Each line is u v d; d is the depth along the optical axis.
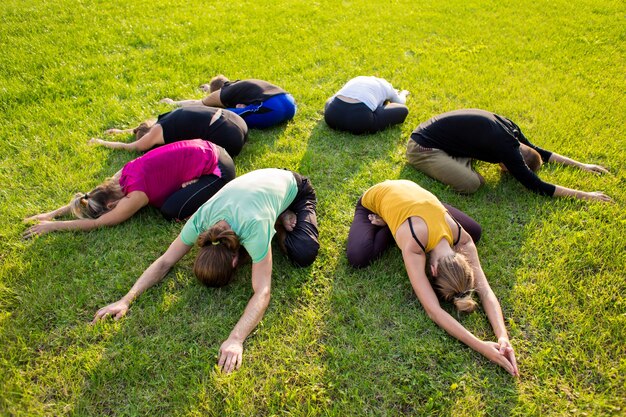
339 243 3.74
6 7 7.53
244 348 2.96
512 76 6.41
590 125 5.24
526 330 3.11
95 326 2.97
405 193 3.36
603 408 2.67
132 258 3.49
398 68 6.59
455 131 4.16
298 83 6.03
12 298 3.15
